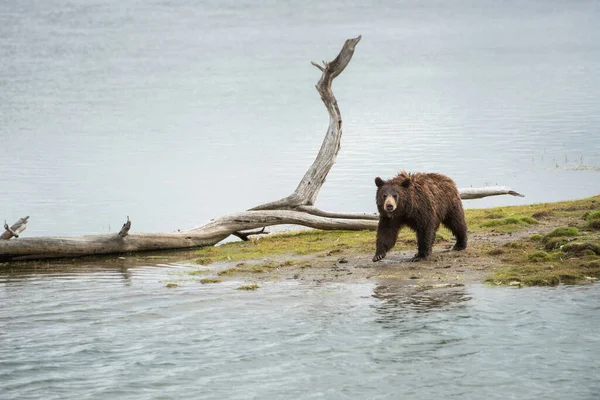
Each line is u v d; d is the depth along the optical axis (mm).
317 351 25484
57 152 81062
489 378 23109
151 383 23531
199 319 28922
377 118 99250
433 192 35469
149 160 76750
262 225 45188
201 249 43156
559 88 123688
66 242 40094
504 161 69250
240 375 23938
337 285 32562
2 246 38969
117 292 33000
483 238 39344
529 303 28844
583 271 32000
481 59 185500
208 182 66000
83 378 23969
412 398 22109
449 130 87312
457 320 27516
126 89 139375
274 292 32031
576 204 46125
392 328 27078
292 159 75125
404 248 38906
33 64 179750
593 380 22719
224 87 142625
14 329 28312
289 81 150875
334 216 46031
